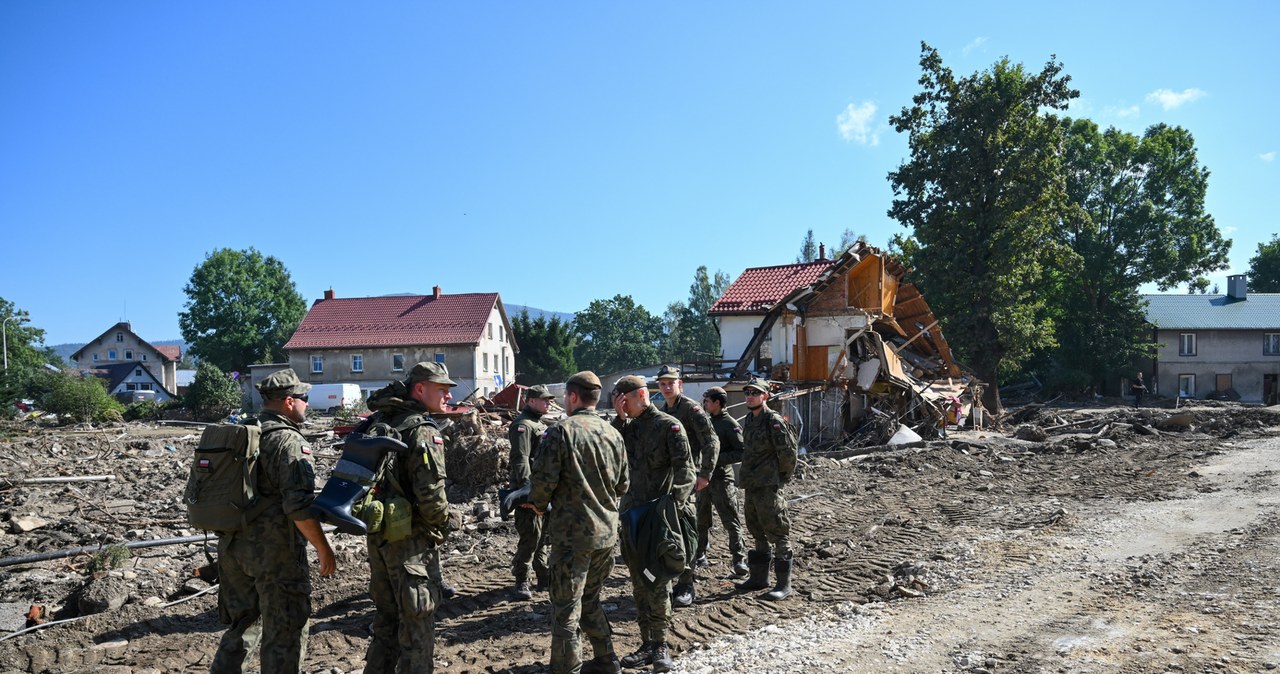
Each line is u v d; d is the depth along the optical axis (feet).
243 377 170.91
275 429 14.07
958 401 89.45
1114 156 151.64
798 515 34.71
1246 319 167.12
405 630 13.96
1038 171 104.83
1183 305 174.29
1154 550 25.77
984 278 104.99
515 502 19.71
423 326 164.66
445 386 14.66
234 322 223.10
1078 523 30.73
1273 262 230.07
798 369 83.20
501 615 20.65
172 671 16.75
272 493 13.93
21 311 228.22
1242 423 81.35
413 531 13.96
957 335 108.68
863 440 75.36
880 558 26.07
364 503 13.35
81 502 41.24
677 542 16.99
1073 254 111.86
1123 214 151.43
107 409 116.88
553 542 15.38
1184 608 19.21
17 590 23.59
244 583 14.19
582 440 15.40
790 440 21.52
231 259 224.12
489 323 170.30
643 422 18.47
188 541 30.27
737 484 22.52
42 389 163.02
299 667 14.02
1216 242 150.51
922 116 112.47
